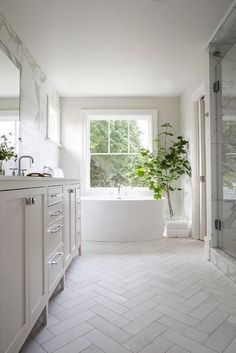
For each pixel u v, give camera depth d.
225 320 1.49
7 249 0.96
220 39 2.42
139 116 4.17
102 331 1.38
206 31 2.31
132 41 2.47
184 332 1.37
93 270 2.32
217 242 2.57
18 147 2.30
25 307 1.14
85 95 4.02
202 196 3.42
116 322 1.47
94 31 2.30
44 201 1.44
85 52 2.67
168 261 2.57
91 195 4.10
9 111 2.15
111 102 4.10
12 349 1.00
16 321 1.05
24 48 2.49
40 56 2.74
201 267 2.39
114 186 4.23
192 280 2.08
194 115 3.44
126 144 4.27
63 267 1.93
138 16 2.10
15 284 1.04
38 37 2.38
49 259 1.55
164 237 3.64
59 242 1.82
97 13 2.06
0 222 0.90
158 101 4.13
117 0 1.91
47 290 1.49
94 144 4.26
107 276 2.17
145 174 3.84
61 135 4.08
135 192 4.10
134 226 3.43
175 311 1.59
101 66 3.00
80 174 4.06
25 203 1.15
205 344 1.27
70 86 3.63
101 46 2.56
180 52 2.69
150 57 2.79
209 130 2.57
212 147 2.55
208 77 2.57
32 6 1.97
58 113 3.98
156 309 1.62
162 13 2.07
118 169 4.25
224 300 1.74
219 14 2.08
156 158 3.88
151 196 4.09
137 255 2.78
